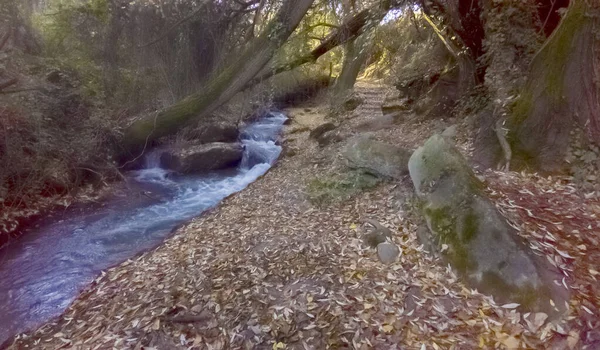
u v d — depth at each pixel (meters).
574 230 4.05
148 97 11.02
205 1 10.23
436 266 4.15
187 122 9.98
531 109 5.46
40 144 7.64
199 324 3.90
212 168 10.70
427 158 5.00
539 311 3.32
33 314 4.75
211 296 4.28
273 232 5.66
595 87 5.07
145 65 10.86
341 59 18.50
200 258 5.27
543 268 3.57
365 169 6.59
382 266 4.32
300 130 13.36
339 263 4.52
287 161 9.88
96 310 4.52
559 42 5.21
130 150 10.01
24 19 8.66
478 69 8.71
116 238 6.68
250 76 9.57
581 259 3.67
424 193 4.85
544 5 7.23
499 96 6.31
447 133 7.91
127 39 10.47
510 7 6.61
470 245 3.99
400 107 12.16
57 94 8.41
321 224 5.61
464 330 3.34
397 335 3.39
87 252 6.21
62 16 9.51
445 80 10.39
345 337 3.46
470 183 4.46
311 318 3.74
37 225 7.08
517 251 3.69
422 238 4.55
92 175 8.91
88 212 7.71
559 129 5.20
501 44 6.73
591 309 3.22
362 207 5.76
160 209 7.98
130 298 4.58
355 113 13.81
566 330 3.13
